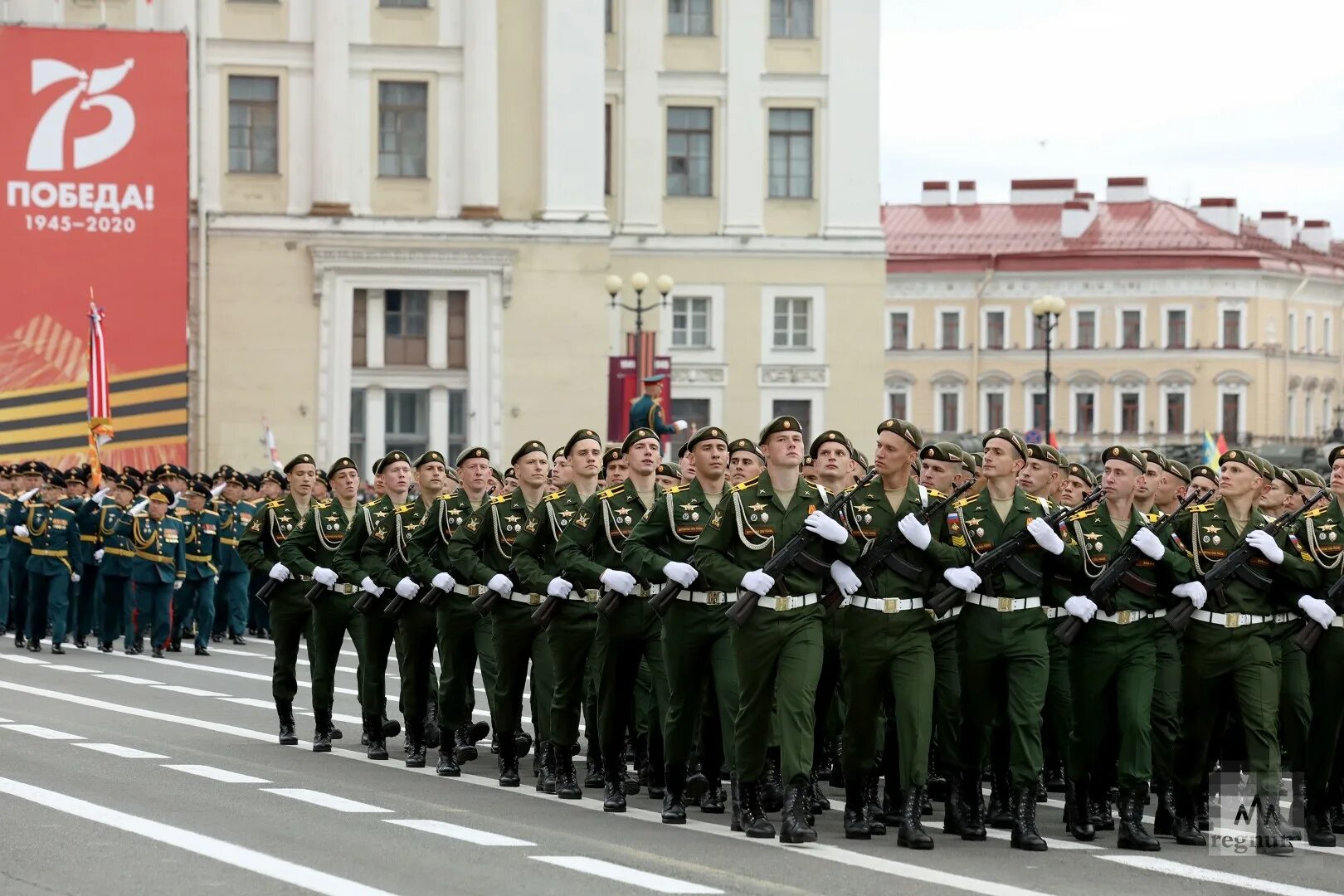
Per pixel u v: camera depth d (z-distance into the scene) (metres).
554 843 12.95
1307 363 98.69
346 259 51.19
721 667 13.98
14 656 27.80
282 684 18.53
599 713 14.84
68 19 50.16
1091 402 95.75
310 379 51.22
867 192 56.12
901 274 96.88
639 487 15.12
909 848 13.30
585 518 15.08
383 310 51.72
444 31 51.81
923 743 13.47
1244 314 94.75
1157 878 12.35
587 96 52.12
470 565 16.14
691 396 55.81
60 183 43.09
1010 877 12.20
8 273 42.78
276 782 15.60
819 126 55.97
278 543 18.83
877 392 56.22
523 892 11.18
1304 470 16.89
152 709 21.00
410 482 18.06
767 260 55.81
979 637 13.80
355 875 11.57
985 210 99.00
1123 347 95.31
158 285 43.19
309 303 51.28
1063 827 14.77
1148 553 13.87
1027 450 15.38
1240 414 94.81
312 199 51.31
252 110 51.28
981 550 13.80
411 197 51.81
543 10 52.06
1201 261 94.31
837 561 13.39
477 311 51.81
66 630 28.56
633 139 55.47
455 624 16.62
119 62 43.41
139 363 43.03
